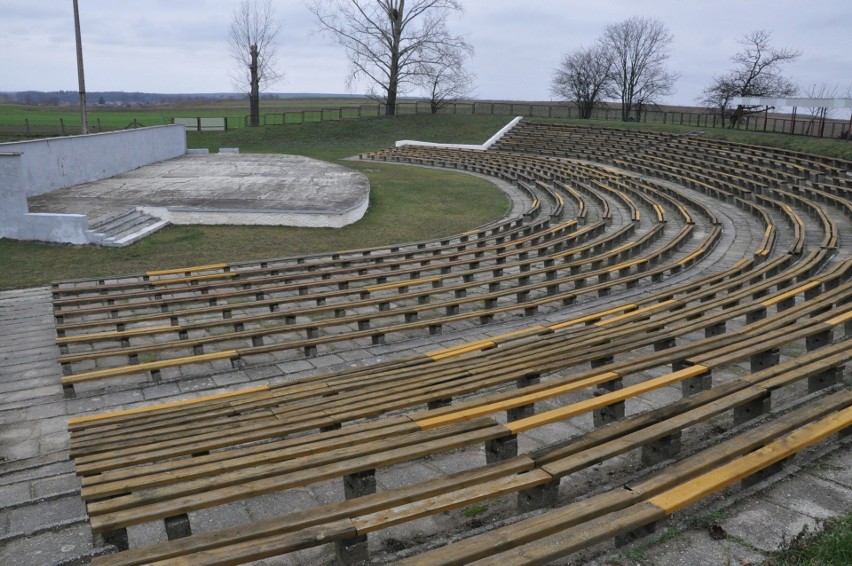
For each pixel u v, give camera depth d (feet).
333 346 36.76
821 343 28.43
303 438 19.38
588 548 14.84
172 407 26.27
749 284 43.24
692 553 13.89
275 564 15.78
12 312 46.32
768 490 16.30
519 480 15.48
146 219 75.87
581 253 57.98
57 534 17.61
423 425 19.71
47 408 28.96
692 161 116.16
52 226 67.10
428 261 54.29
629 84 207.92
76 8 97.40
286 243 69.21
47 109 268.41
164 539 17.60
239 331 37.93
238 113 248.32
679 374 22.70
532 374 24.32
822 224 67.87
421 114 188.44
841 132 133.28
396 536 16.60
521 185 104.27
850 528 13.93
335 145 165.17
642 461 19.72
